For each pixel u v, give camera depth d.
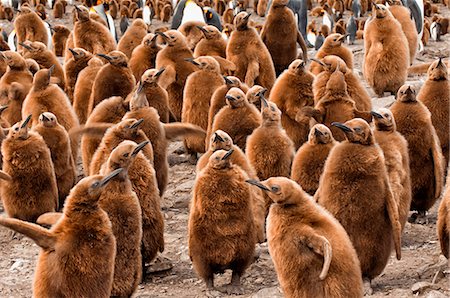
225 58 20.38
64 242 8.99
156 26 45.75
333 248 8.90
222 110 14.09
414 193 13.05
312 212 9.20
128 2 51.41
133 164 10.91
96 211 9.18
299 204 9.20
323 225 9.10
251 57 19.44
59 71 21.56
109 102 14.89
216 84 16.38
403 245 12.34
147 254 11.25
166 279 11.73
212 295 10.81
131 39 23.64
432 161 12.84
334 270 8.87
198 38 24.11
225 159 10.39
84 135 14.75
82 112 18.44
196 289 11.26
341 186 10.20
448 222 10.55
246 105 14.02
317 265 8.94
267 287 11.02
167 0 50.41
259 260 12.07
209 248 10.56
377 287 10.71
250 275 11.57
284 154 12.53
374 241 10.27
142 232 10.96
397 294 10.28
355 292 8.98
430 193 13.02
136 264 10.34
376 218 10.20
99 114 14.78
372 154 10.18
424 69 21.72
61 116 16.08
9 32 45.84
